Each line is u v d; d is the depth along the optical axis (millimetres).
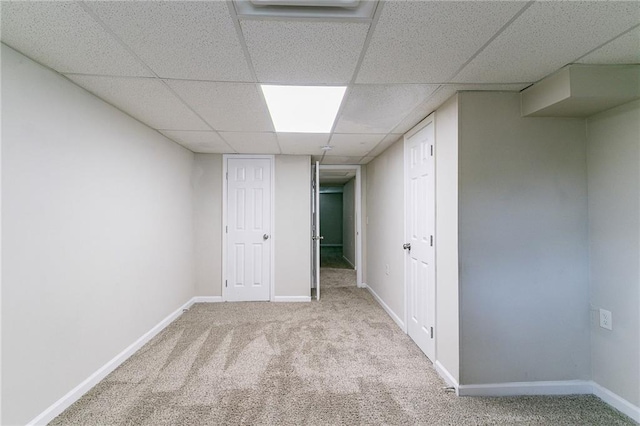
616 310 1894
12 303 1503
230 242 4125
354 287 4988
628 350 1828
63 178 1822
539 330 2043
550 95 1818
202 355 2525
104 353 2193
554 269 2051
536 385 2031
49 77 1716
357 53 1553
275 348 2666
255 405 1876
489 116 2037
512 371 2029
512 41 1448
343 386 2090
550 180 2057
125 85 1932
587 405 1908
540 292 2047
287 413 1806
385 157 3828
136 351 2590
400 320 3217
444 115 2229
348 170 5176
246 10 1233
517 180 2049
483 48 1513
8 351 1483
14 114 1521
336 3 1213
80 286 1959
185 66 1687
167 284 3215
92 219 2072
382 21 1290
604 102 1802
